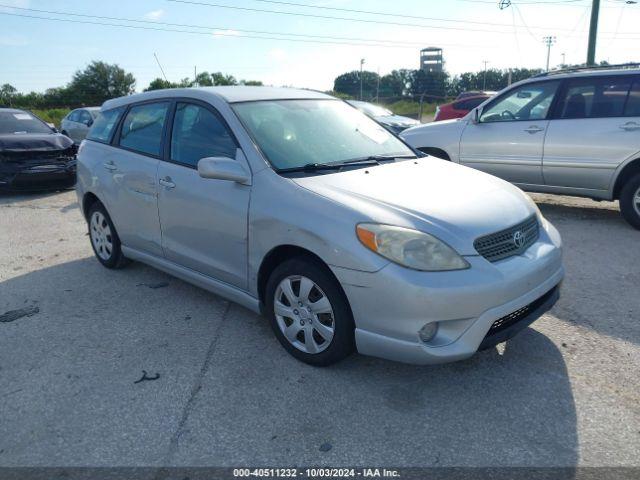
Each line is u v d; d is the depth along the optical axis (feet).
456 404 9.84
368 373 10.90
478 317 9.55
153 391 10.52
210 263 13.00
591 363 11.08
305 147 12.66
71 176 32.53
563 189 22.17
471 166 24.35
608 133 20.54
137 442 9.07
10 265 18.61
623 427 9.07
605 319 13.03
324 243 10.07
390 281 9.41
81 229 23.38
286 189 11.08
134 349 12.23
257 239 11.42
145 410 9.93
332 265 10.00
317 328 10.73
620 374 10.66
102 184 16.30
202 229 12.87
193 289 15.72
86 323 13.65
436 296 9.27
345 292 9.97
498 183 12.57
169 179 13.65
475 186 11.81
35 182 31.12
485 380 10.57
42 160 31.42
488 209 10.69
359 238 9.75
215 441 9.03
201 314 13.97
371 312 9.74
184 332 12.98
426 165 13.20
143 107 15.58
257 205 11.37
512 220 10.71
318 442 8.93
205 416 9.69
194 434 9.21
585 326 12.69
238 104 13.10
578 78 21.47
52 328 13.43
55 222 24.81
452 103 53.93
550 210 24.43
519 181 23.25
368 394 10.21
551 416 9.42
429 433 9.07
